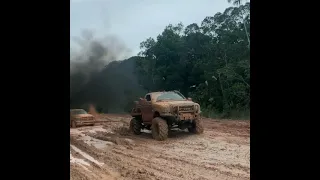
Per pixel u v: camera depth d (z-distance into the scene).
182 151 10.14
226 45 32.78
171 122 13.15
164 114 12.81
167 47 43.16
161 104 13.07
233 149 10.08
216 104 30.61
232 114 25.98
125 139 13.59
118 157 9.58
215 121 20.55
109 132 16.58
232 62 31.16
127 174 7.38
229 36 33.78
